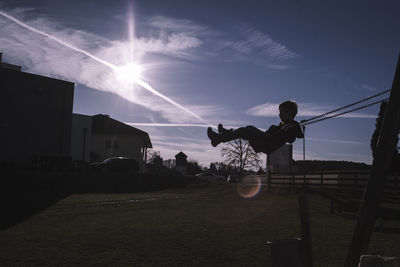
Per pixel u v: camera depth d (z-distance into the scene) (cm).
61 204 1733
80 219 1218
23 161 3519
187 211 1438
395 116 309
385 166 310
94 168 3488
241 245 789
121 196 2252
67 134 3856
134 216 1289
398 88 310
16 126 3506
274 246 336
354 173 1636
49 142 3709
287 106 358
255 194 2180
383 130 313
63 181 2609
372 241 796
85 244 805
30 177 2494
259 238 862
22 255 707
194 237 880
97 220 1189
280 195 2039
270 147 330
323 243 803
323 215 1259
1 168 2842
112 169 3519
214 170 7931
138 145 5122
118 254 714
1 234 933
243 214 1315
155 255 705
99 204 1741
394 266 317
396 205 1372
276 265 333
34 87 3641
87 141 4391
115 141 5100
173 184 3597
